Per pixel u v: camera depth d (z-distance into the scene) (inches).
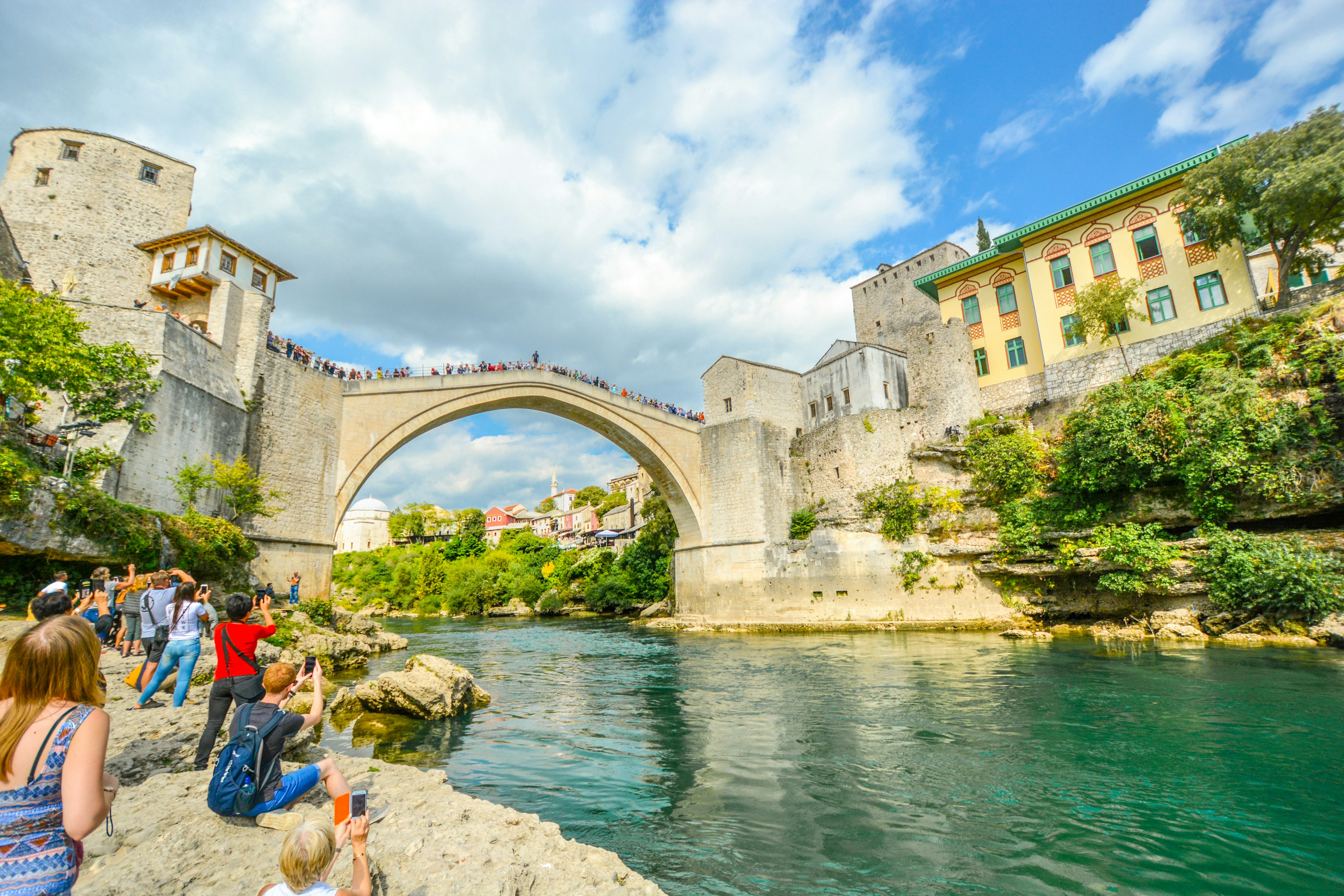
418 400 1203.2
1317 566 775.1
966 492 1233.4
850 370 1553.9
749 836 287.0
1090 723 454.0
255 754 201.5
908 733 452.8
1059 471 1074.1
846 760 395.5
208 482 814.5
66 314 683.4
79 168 1169.4
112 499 646.5
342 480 1087.6
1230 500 903.1
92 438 711.7
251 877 175.8
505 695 647.1
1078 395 1185.4
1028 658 773.9
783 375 1675.7
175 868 180.2
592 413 1472.7
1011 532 1117.1
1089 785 337.7
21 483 550.9
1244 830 279.6
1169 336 1094.4
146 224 1201.4
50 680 112.2
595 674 799.1
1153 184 1123.3
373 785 277.4
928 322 1398.9
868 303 2301.9
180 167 1262.3
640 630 1534.2
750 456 1517.0
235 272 1125.7
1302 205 880.9
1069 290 1231.5
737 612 1465.3
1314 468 834.2
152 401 755.4
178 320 820.6
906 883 242.2
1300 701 489.1
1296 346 880.9
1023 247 1302.9
